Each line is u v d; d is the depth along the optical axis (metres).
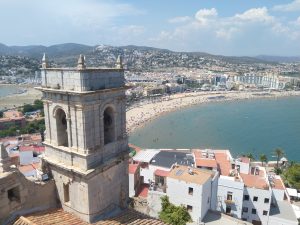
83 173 26.73
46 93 28.89
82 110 26.27
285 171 113.94
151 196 66.75
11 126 188.75
